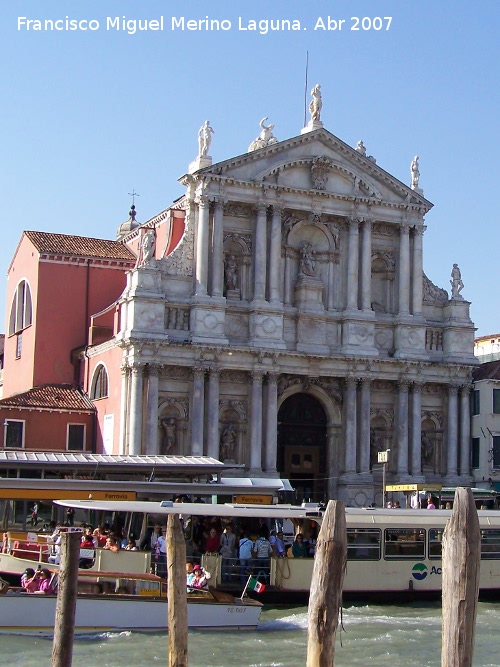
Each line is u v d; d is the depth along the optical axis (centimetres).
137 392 6431
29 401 6962
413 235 7238
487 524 4747
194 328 6600
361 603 4588
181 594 2494
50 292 7506
